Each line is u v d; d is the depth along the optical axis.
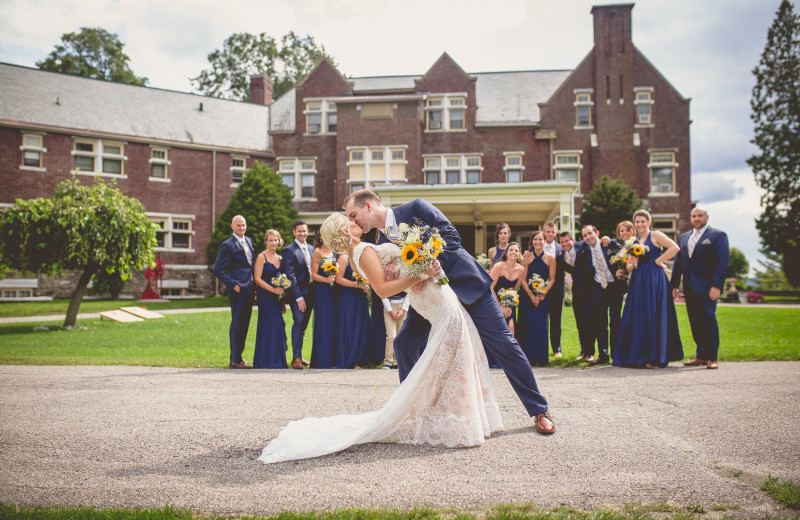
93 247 13.59
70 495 2.59
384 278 3.43
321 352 7.20
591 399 4.67
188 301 21.73
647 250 6.80
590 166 26.50
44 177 24.11
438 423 3.35
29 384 5.61
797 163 28.16
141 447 3.34
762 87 29.20
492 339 3.68
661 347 6.69
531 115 27.56
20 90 25.00
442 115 27.47
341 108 27.12
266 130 29.48
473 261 3.73
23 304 20.53
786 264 29.58
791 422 3.80
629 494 2.52
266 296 7.15
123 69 44.25
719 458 3.03
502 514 2.23
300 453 3.12
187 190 26.47
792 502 2.36
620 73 26.53
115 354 8.84
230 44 46.22
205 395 4.96
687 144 26.14
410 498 2.50
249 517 2.28
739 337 10.05
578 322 7.76
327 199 27.89
